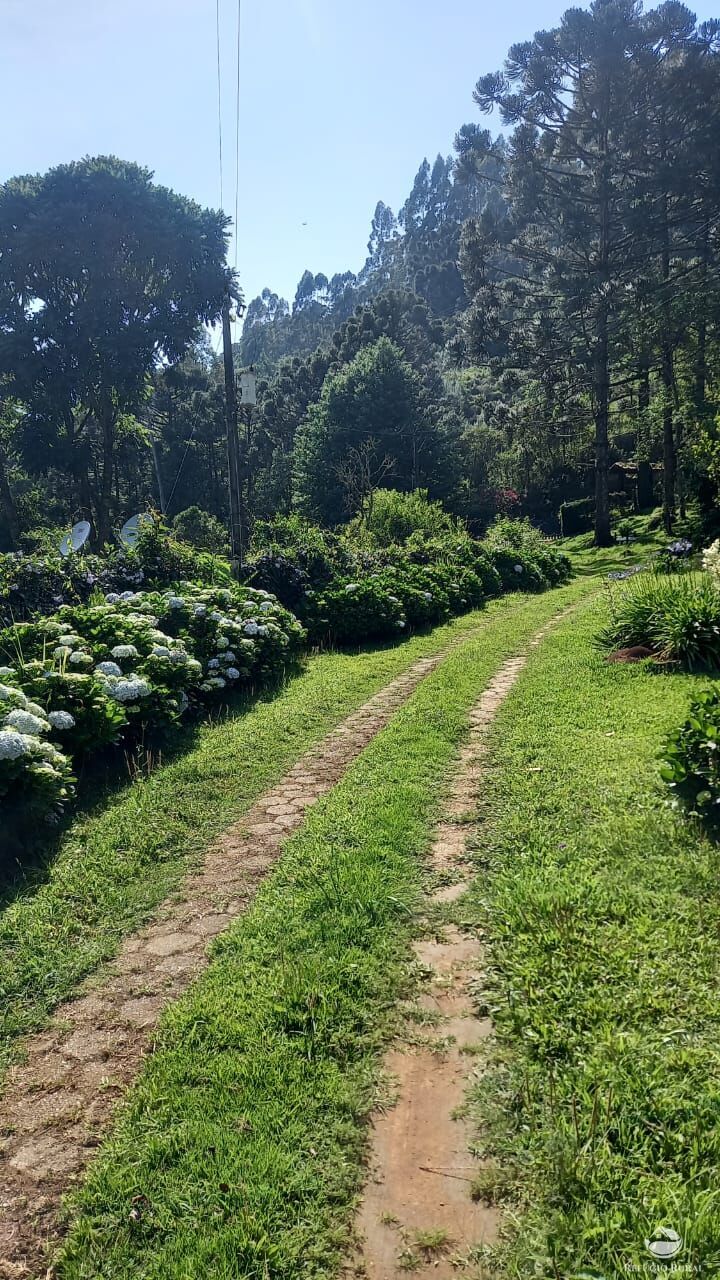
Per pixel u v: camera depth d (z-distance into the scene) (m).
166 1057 2.65
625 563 22.25
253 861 4.25
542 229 30.94
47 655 6.50
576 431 30.75
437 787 4.97
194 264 27.52
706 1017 2.54
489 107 26.20
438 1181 2.12
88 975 3.26
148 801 5.11
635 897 3.28
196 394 47.38
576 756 5.17
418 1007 2.83
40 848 4.44
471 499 37.41
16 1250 2.02
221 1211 2.05
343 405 36.38
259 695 8.15
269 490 44.03
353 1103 2.38
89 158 26.39
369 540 17.83
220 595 9.27
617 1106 2.21
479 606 15.17
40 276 26.66
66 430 29.23
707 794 3.81
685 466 15.70
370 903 3.50
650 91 24.91
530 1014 2.67
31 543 29.34
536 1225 1.94
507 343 29.39
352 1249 1.95
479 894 3.54
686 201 25.55
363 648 11.04
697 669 7.18
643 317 24.02
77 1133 2.40
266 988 2.97
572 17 24.33
